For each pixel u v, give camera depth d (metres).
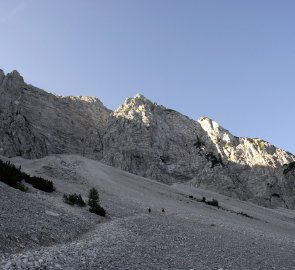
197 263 25.72
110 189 90.50
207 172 165.50
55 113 167.50
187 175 166.12
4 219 25.14
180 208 79.50
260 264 29.50
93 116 188.00
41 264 17.69
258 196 165.12
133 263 22.02
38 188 51.38
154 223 45.62
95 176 105.00
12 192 36.97
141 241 31.23
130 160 156.88
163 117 189.38
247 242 42.53
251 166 177.62
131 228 38.06
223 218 78.62
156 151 166.75
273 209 159.25
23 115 139.75
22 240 22.59
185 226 48.78
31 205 34.00
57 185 69.19
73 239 28.55
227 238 43.12
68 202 45.94
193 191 149.12
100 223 40.22
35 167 99.38
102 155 159.62
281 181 173.00
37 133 143.88
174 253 28.30
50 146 146.88
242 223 76.25
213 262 27.09
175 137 181.00
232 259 29.67
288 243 49.66
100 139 166.25
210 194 149.62
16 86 154.00
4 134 123.25
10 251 19.89
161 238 35.00
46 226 28.02
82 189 76.25
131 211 56.56
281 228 92.62
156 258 25.11
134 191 97.38
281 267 29.66
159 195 104.12
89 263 19.78
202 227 51.53
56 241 25.78
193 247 32.62
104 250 24.14
